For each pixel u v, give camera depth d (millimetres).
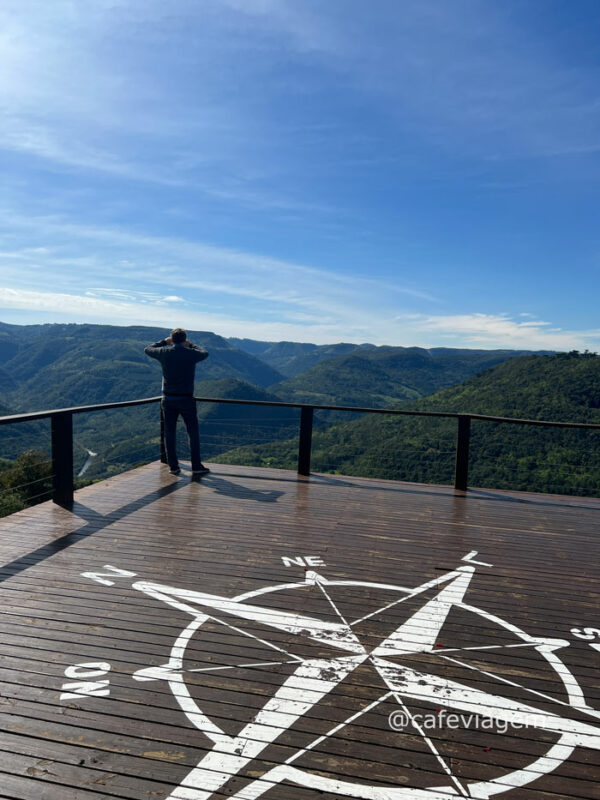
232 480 6141
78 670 2268
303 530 4395
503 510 5312
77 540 3953
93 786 1652
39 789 1635
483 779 1739
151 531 4211
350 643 2578
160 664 2338
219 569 3471
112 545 3859
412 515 5000
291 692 2168
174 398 6133
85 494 5340
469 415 6035
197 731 1917
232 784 1678
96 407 5250
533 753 1868
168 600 2984
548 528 4742
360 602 3051
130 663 2338
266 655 2443
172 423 6266
